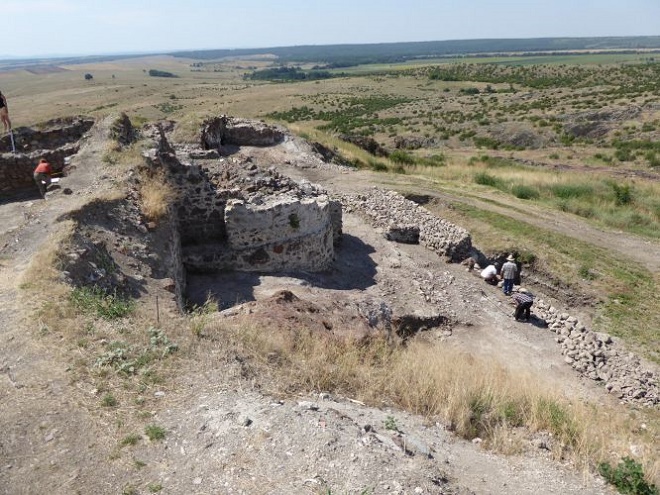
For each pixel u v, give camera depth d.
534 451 6.08
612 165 35.34
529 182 26.00
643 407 9.92
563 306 14.98
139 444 4.70
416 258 15.28
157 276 9.03
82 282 7.65
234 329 6.96
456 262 15.83
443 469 5.02
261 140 25.97
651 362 11.88
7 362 5.67
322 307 9.53
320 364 6.73
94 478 4.31
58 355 5.76
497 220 18.84
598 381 10.79
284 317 8.09
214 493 4.18
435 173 27.81
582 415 7.75
